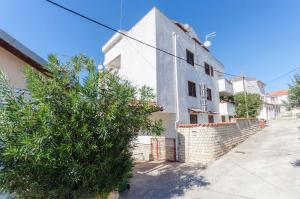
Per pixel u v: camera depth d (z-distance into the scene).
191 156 11.10
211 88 19.38
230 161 10.09
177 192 6.93
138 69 12.94
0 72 4.03
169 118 12.95
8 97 3.88
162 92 11.97
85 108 3.98
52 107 3.88
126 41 14.70
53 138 3.66
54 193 3.78
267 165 8.77
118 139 4.58
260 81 39.47
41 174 3.77
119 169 4.90
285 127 20.83
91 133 3.90
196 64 16.55
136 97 5.26
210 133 10.62
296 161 8.85
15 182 3.80
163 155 12.41
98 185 4.28
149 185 7.80
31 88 4.01
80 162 3.93
